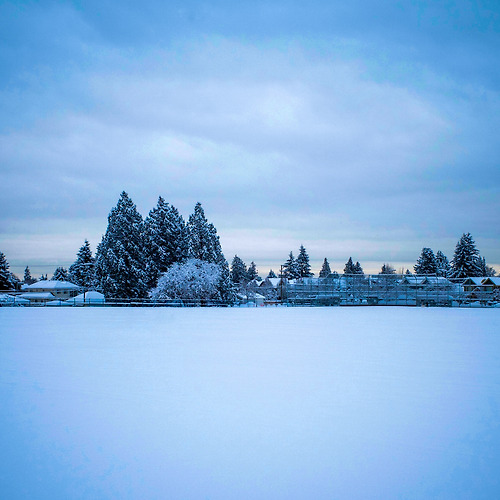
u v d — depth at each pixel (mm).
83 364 11211
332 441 6129
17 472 5219
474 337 17109
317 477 5125
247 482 5008
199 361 11711
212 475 5164
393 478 5109
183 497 4688
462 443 6062
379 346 14570
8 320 24344
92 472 5223
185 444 6012
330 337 17031
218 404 7742
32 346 14242
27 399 8008
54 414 7184
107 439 6172
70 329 19500
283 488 4883
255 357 12336
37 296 61625
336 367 10953
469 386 9008
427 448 5902
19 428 6562
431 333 18516
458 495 4758
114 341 15539
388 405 7707
